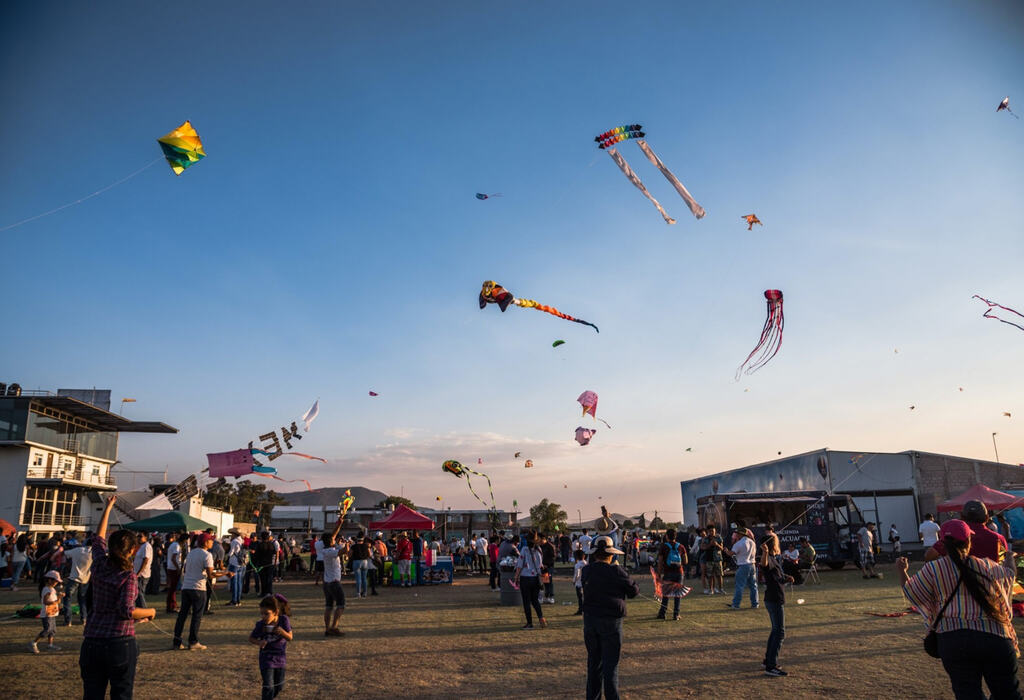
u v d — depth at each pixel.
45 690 7.66
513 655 9.31
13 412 35.69
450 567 23.03
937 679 7.50
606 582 6.34
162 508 21.91
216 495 52.50
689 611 13.63
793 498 24.39
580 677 7.92
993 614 4.23
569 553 32.03
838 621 11.74
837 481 28.44
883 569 24.12
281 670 6.52
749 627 11.30
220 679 8.15
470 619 13.20
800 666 8.26
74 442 40.09
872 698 6.77
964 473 29.56
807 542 19.95
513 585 15.59
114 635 4.98
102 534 5.37
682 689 7.24
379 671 8.41
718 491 36.47
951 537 4.41
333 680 7.96
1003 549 5.89
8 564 21.98
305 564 29.16
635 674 7.98
